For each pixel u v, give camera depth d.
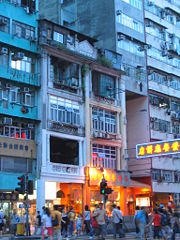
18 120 25.84
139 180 35.16
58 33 29.02
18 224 21.06
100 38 34.91
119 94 32.94
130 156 36.25
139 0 37.62
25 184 19.52
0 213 21.48
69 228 21.12
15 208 25.03
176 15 42.44
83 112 29.69
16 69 26.22
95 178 28.95
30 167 26.05
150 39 38.00
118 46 34.16
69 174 27.58
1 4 26.22
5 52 25.41
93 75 31.08
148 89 36.38
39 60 27.56
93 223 16.88
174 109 39.50
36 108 26.97
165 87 38.59
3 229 23.75
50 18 36.34
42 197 25.56
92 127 30.09
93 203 29.08
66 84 28.55
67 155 29.28
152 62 37.53
